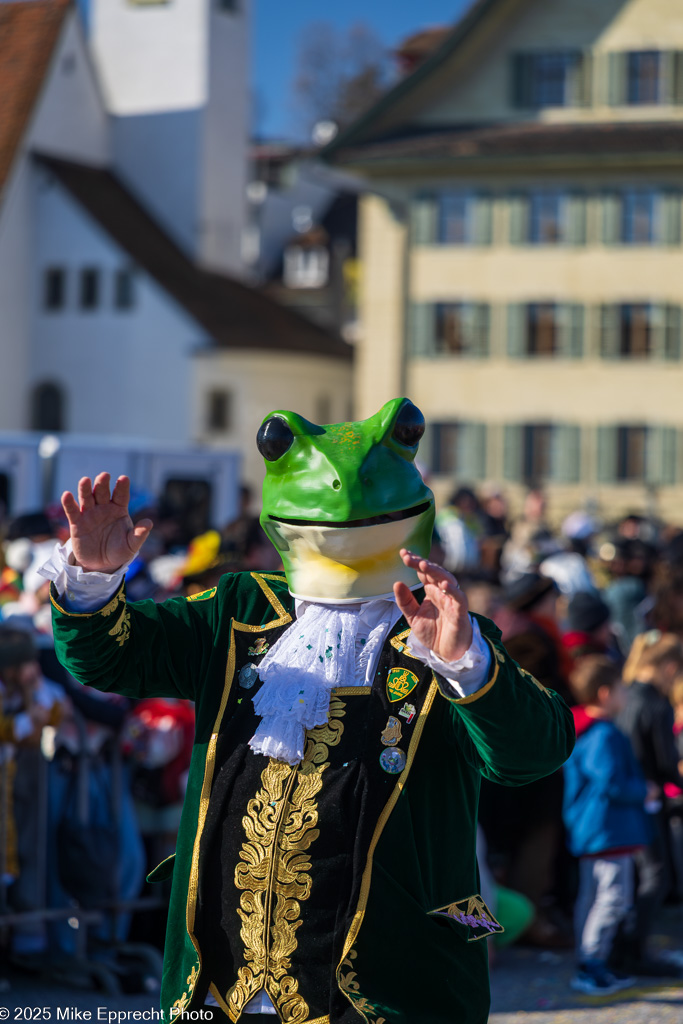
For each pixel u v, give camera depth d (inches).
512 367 2842.0
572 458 2822.3
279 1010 213.3
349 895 213.5
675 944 592.7
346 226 4387.3
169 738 528.1
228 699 230.7
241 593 241.3
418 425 231.5
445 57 2802.7
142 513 703.7
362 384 2913.4
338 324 4215.1
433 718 220.4
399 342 2886.3
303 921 214.5
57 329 3272.6
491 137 2775.6
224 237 3577.8
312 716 221.1
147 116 3555.6
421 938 212.7
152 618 234.4
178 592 597.0
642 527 1549.0
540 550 1032.8
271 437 229.0
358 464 223.9
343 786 216.8
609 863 514.6
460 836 222.4
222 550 634.2
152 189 3538.4
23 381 3282.5
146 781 533.6
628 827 515.8
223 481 1343.5
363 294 2915.8
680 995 513.7
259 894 217.2
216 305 3280.0
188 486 1327.5
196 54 3503.9
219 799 225.0
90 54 3469.5
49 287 3282.5
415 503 226.7
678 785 567.2
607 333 2802.7
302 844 216.2
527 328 2837.1
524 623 554.3
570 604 615.2
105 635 225.0
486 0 2760.8
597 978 516.1
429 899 216.7
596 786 518.6
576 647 603.2
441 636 201.3
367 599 228.5
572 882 607.5
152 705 532.7
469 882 225.1
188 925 222.4
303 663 225.8
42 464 1253.7
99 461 1273.4
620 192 2778.1
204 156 3489.2
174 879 229.5
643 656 588.4
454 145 2763.3
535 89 2822.3
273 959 214.7
